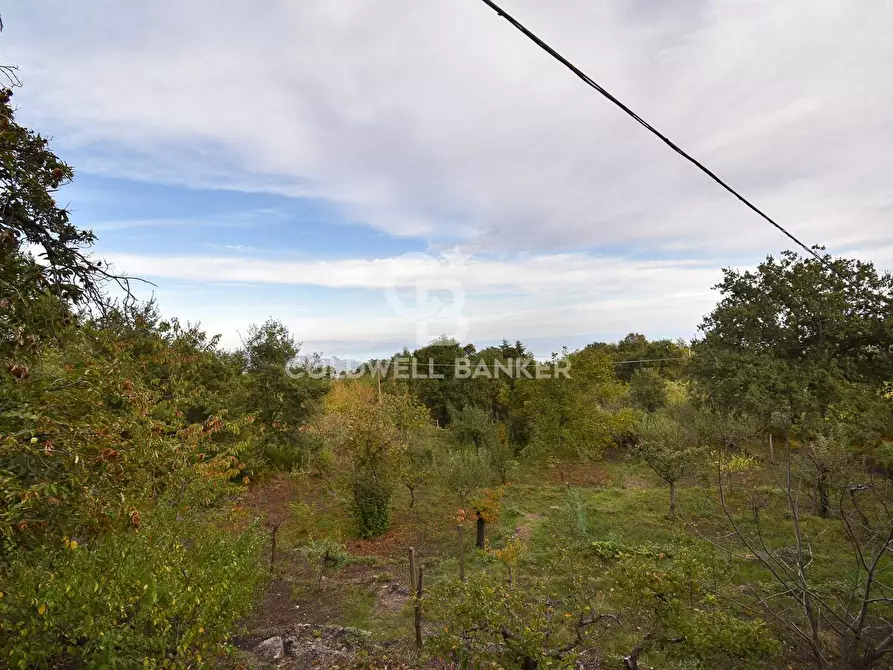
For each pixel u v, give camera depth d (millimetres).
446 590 4547
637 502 12930
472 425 18312
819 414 12938
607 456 20938
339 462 14812
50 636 3699
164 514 5391
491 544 10336
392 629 6445
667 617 4219
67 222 4836
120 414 5469
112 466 4047
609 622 5816
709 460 12680
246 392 17359
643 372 28500
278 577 8406
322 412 20531
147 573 3945
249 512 9227
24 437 3643
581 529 10266
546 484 16203
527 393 21891
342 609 7207
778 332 16422
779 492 12086
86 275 4719
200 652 4328
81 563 3908
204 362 12828
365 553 10266
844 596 6352
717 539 9508
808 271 15734
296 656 5605
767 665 4840
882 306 14961
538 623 3820
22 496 3496
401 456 12562
